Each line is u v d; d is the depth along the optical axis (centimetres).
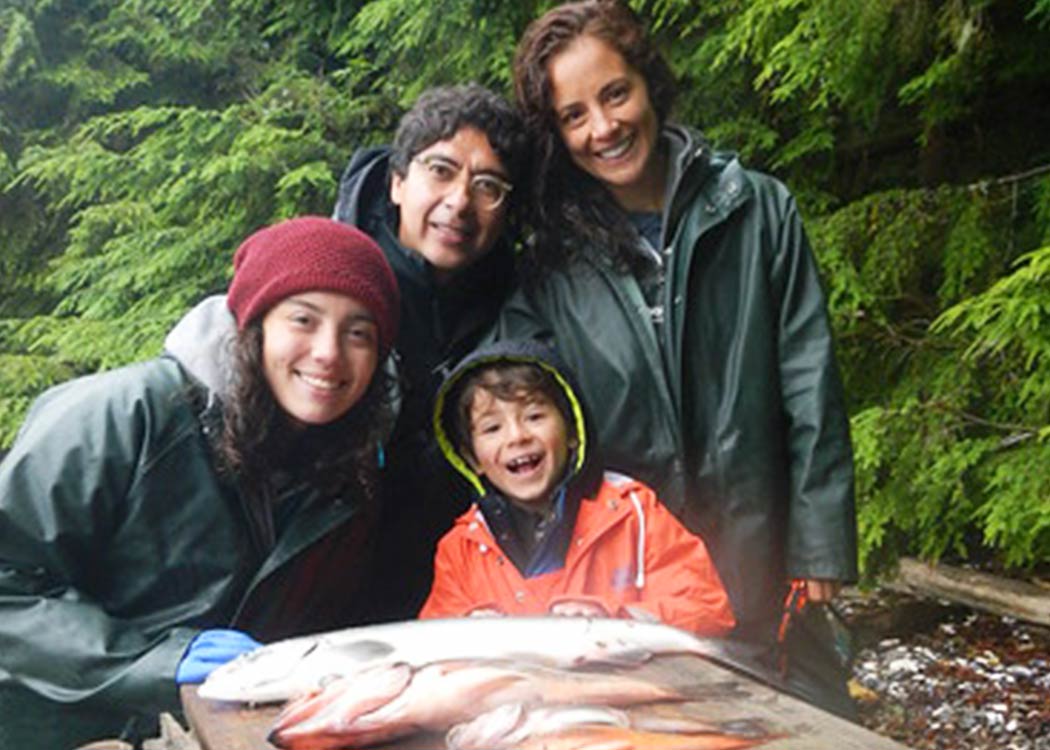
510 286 255
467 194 234
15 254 803
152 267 634
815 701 250
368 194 251
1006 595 446
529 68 242
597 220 244
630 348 240
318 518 200
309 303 188
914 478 407
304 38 741
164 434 194
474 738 131
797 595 241
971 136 505
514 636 167
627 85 236
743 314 240
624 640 169
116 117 675
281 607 202
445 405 228
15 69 773
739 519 240
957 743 373
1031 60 450
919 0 420
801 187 516
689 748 126
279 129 596
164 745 168
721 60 460
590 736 129
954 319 378
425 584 241
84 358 641
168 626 195
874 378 454
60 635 184
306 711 141
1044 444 386
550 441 221
